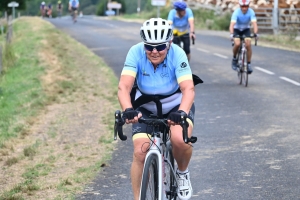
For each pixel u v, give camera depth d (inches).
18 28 1915.6
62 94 684.1
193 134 463.8
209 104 588.7
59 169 381.7
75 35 1577.3
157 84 251.8
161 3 1338.6
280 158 381.7
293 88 670.5
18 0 2228.1
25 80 782.5
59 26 2034.9
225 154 398.6
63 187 336.2
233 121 505.0
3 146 446.0
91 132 489.7
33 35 1476.4
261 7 1689.2
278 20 1619.1
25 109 595.8
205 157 394.0
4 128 508.7
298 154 389.1
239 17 714.2
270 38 1429.6
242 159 384.2
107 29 1828.2
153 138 238.4
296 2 1662.2
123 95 246.2
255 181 335.9
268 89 668.7
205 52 1116.5
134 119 230.4
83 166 386.3
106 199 312.7
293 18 1626.5
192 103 246.8
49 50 1117.7
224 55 1061.8
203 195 314.8
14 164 398.6
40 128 514.0
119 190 327.6
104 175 359.6
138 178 248.5
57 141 464.1
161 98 255.8
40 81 765.3
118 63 947.3
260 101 593.6
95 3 6747.1
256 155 391.9
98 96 660.1
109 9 3779.5
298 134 446.3
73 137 474.9
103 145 442.3
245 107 564.7
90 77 799.1
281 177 341.1
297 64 901.2
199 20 2052.2
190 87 247.3
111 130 490.9
